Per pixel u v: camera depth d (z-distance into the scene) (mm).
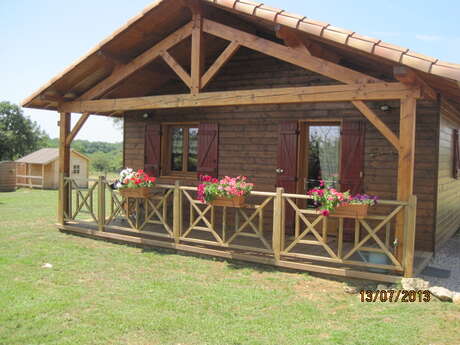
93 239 7633
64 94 8055
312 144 7613
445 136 7352
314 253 6156
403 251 4887
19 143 38438
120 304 4324
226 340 3500
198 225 8703
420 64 4203
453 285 5051
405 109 4789
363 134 6875
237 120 8180
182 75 6430
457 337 3549
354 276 5055
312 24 4809
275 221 5648
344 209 5027
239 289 4848
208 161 8445
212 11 6473
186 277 5316
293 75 7621
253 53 8047
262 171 7914
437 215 6664
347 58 6559
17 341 3428
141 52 7301
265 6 5203
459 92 5352
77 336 3545
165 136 9336
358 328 3750
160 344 3422
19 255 6395
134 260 6160
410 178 4828
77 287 4867
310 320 3959
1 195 17094
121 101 7117
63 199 8273
